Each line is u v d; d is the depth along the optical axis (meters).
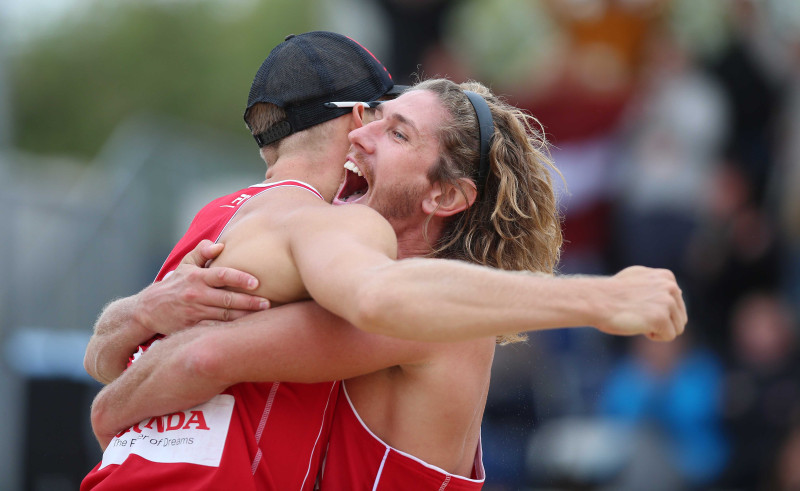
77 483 19.20
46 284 22.91
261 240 7.75
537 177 9.02
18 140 60.06
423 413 7.88
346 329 7.45
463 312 6.29
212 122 62.06
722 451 18.88
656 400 19.19
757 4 21.88
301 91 8.50
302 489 7.92
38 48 61.94
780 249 20.84
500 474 17.61
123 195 26.17
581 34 21.77
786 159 21.20
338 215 7.34
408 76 21.86
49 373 19.77
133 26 63.09
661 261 20.78
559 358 19.80
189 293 7.75
